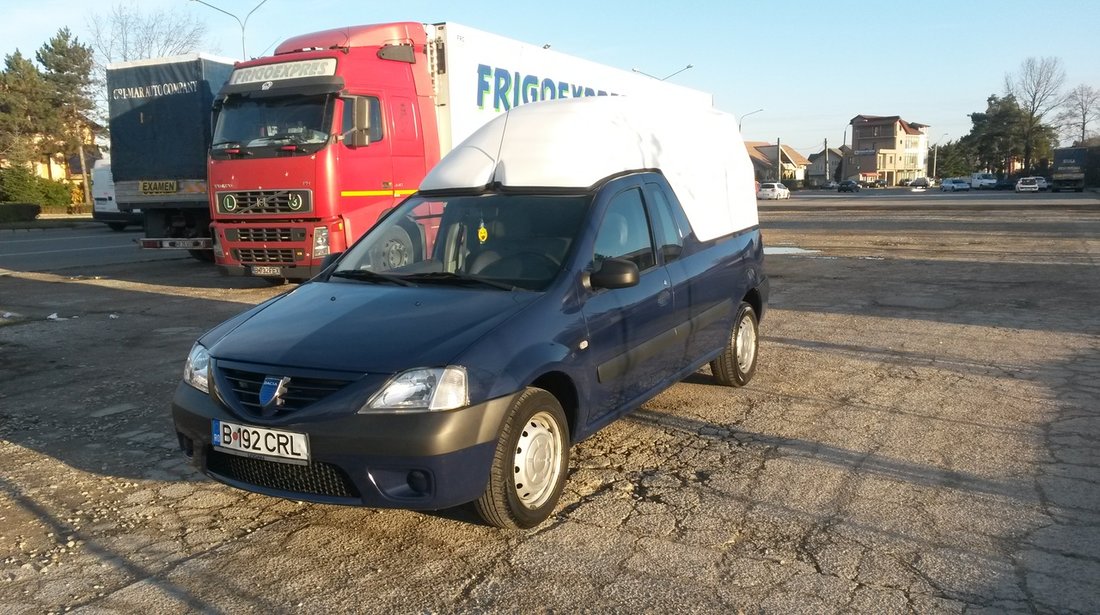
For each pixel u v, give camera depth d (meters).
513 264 4.51
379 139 11.22
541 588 3.45
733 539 3.86
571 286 4.33
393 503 3.57
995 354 7.58
